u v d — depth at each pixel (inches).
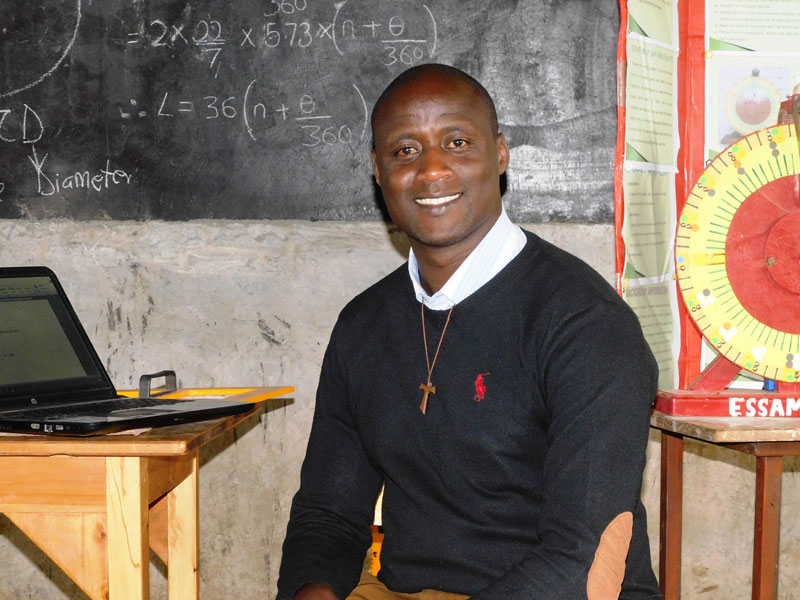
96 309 87.5
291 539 52.4
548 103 85.2
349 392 53.3
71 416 52.2
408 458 49.2
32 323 61.9
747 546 88.4
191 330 87.4
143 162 86.5
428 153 48.5
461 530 47.5
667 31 72.9
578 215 85.9
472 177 48.4
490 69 85.1
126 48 86.0
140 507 51.1
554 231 86.1
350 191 86.1
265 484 88.4
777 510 57.4
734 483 88.0
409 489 49.4
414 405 48.9
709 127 73.4
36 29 86.2
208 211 86.7
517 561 46.4
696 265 61.6
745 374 67.4
